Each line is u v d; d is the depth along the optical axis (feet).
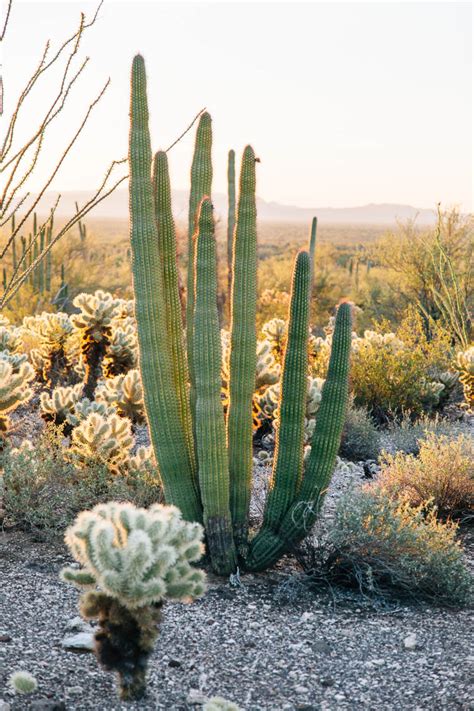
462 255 61.77
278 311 69.77
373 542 16.55
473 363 39.04
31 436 26.63
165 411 17.03
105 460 20.61
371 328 66.23
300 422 17.06
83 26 13.60
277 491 17.26
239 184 16.61
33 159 13.67
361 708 11.27
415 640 13.79
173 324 17.25
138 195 16.26
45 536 18.13
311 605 15.65
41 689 11.05
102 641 10.79
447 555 16.76
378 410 35.91
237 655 13.01
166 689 11.51
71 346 35.01
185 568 11.10
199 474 16.69
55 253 80.84
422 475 22.44
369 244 72.90
